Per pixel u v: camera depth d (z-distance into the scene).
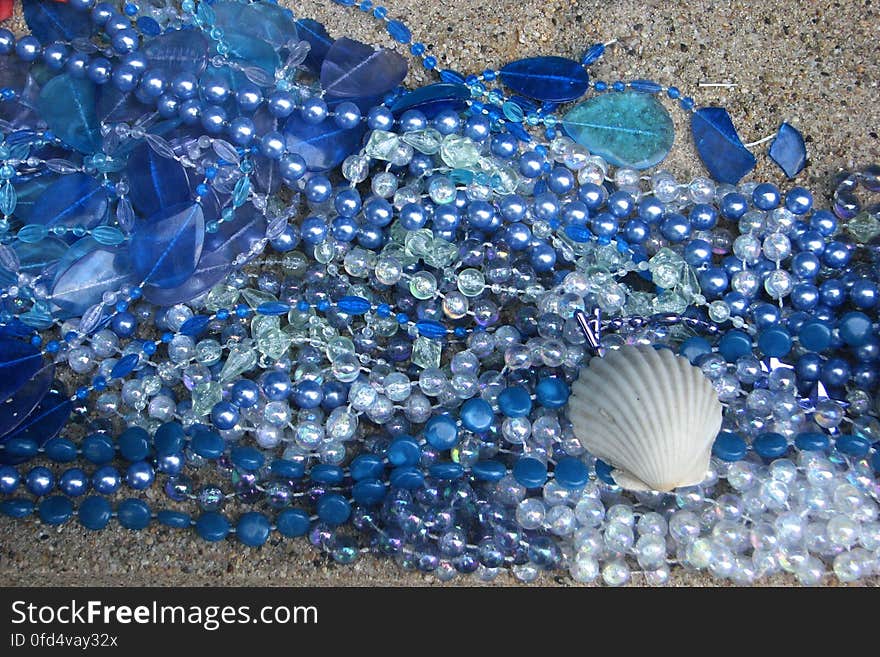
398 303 0.36
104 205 0.34
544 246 0.36
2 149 0.33
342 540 0.34
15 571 0.33
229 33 0.35
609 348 0.35
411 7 0.39
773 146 0.39
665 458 0.32
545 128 0.38
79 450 0.34
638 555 0.33
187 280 0.34
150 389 0.34
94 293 0.34
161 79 0.33
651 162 0.38
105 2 0.37
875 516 0.33
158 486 0.35
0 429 0.33
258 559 0.34
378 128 0.35
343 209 0.35
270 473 0.35
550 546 0.33
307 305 0.35
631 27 0.39
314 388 0.34
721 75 0.39
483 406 0.34
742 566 0.34
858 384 0.36
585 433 0.33
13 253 0.33
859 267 0.37
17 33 0.37
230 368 0.34
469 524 0.34
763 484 0.34
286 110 0.34
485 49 0.39
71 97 0.34
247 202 0.35
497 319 0.36
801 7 0.40
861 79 0.39
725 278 0.36
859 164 0.39
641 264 0.36
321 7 0.38
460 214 0.36
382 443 0.35
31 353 0.33
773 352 0.35
